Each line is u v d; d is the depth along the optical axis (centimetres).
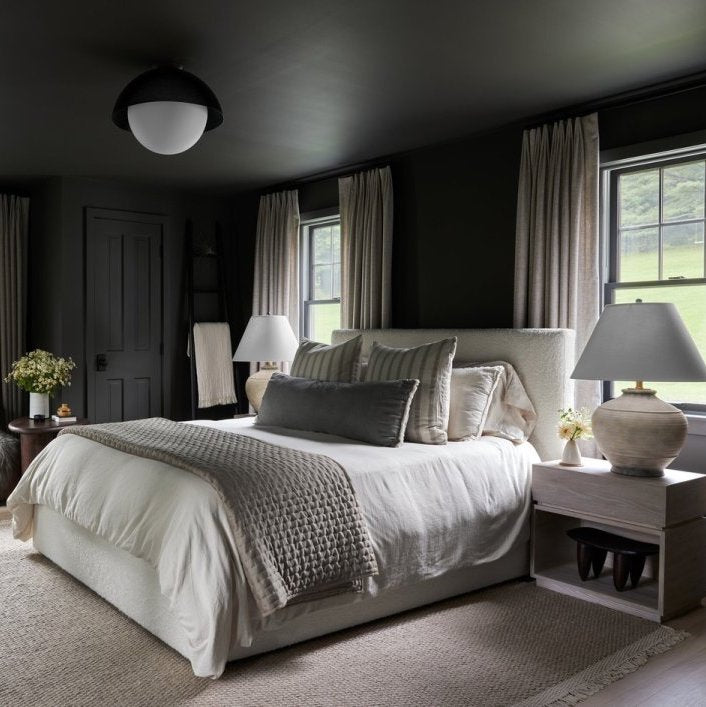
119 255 637
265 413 428
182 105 330
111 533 304
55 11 291
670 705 244
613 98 396
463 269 484
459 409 383
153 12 293
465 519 335
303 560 269
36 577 368
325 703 243
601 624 312
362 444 361
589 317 405
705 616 324
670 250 387
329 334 611
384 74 363
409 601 323
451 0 282
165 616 286
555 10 292
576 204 407
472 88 384
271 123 448
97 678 259
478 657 278
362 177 539
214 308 700
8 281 639
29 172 590
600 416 339
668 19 301
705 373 313
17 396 642
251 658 276
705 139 363
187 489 279
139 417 653
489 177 467
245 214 686
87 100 405
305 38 319
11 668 267
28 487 390
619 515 329
